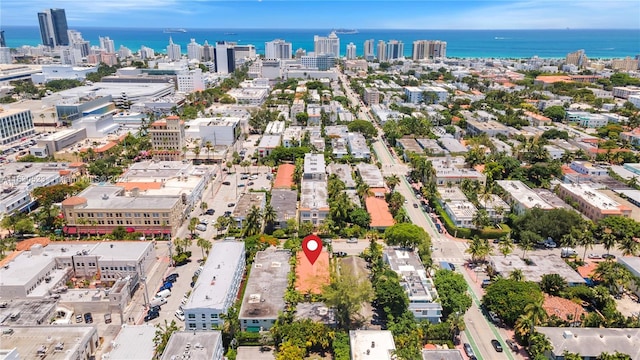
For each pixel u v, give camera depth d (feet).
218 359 459.73
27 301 550.77
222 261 622.95
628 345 484.74
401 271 605.73
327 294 529.04
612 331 504.43
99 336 525.75
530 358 500.33
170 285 631.15
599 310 574.56
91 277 647.97
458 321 520.01
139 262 642.22
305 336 499.92
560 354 474.49
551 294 597.93
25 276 592.19
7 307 538.88
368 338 485.15
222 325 520.01
